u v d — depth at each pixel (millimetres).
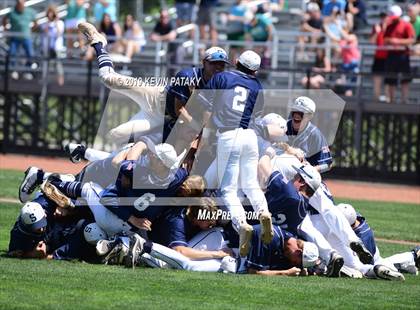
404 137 63750
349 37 65375
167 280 25578
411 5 66938
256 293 24453
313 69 62969
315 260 27828
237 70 29266
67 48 73938
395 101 63531
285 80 67500
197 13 71000
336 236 29000
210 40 69250
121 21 91000
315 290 25312
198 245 28328
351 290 25641
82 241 28297
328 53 65750
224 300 23375
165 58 68438
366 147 63688
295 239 28031
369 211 47250
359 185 61281
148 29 84938
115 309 21750
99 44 30125
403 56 63125
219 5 82375
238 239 28453
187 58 71938
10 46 72375
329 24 66375
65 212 28562
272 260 28062
